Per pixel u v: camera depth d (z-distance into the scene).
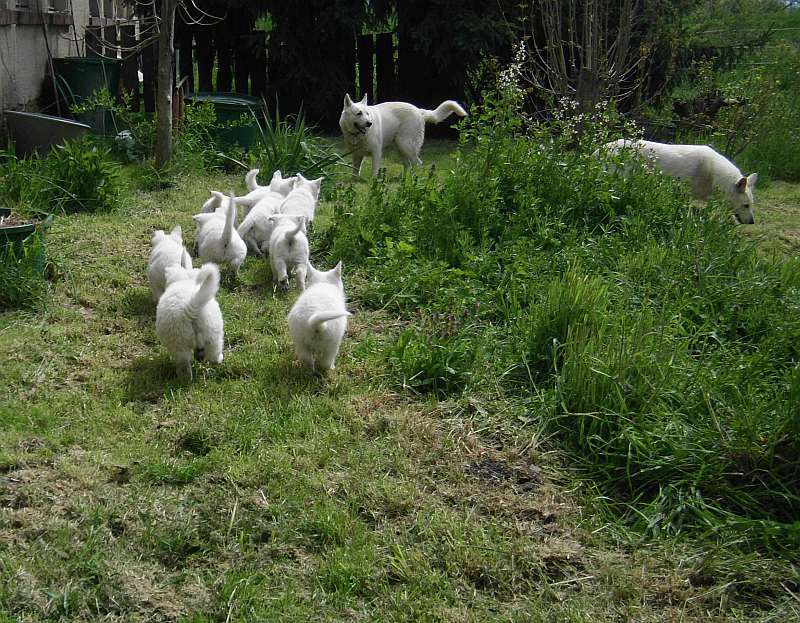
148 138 5.51
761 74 6.96
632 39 7.09
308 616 2.05
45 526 2.23
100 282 3.57
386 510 2.38
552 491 2.51
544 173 4.29
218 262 3.69
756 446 2.50
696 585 2.23
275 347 3.16
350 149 5.56
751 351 3.22
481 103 7.50
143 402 2.77
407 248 3.81
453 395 2.93
